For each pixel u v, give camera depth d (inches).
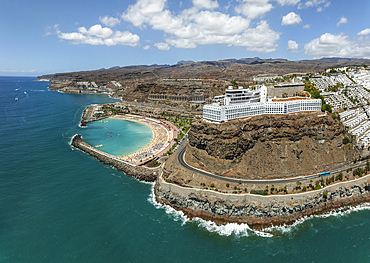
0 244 4714.6
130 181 7204.7
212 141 6481.3
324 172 6304.1
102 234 5012.3
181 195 5920.3
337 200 5944.9
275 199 5442.9
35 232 5044.3
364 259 4367.6
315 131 7022.6
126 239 4886.8
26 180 7140.8
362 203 6013.8
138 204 6053.2
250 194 5521.7
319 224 5344.5
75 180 7194.9
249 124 6815.9
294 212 5472.4
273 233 5093.5
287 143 6806.1
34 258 4426.7
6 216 5521.7
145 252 4566.9
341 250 4598.9
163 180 6427.2
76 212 5684.1
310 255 4490.7
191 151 6914.4
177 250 4621.1
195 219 5570.9
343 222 5398.6
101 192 6560.0
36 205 5940.0
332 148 6973.4
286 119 7003.0
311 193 5639.8
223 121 6806.1
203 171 6501.0
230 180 6067.9
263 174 6235.2
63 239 4867.1
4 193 6422.2
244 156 6545.3
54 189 6673.2
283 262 4338.1
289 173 6333.7
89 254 4517.7
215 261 4362.7
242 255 4500.5
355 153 7204.7
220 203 5541.3
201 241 4867.1
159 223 5388.8
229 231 5167.3
